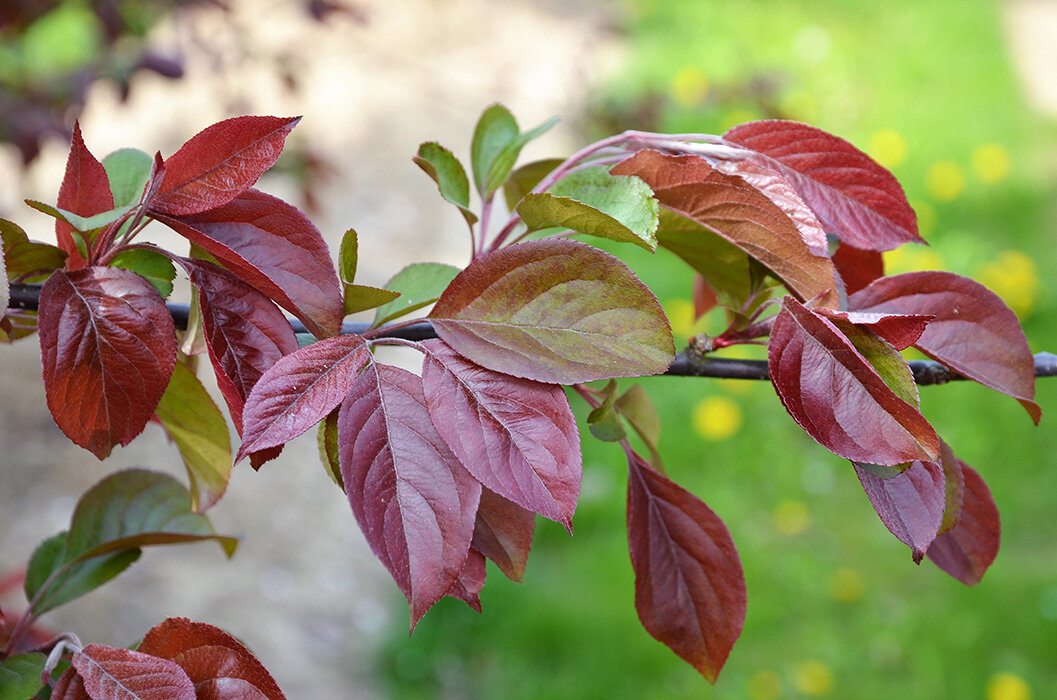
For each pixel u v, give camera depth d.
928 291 0.60
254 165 0.55
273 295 0.55
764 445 2.49
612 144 0.61
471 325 0.54
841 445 0.54
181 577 2.21
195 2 2.01
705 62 4.80
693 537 0.61
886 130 4.18
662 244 0.61
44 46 3.24
